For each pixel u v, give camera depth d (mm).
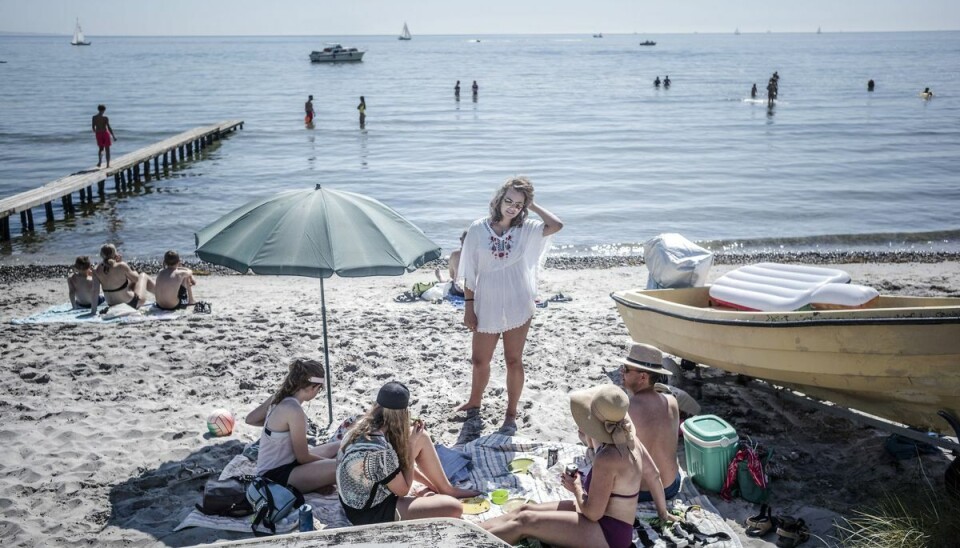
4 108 48312
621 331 9469
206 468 5918
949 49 186625
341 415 6941
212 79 81438
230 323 9719
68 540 4961
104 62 128500
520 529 4516
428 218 20094
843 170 26219
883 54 153375
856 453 6188
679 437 6516
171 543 4922
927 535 4691
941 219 19391
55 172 26688
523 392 7473
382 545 2547
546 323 9844
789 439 6465
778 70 96625
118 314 10070
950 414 5508
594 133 36844
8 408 7047
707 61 126438
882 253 16359
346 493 4641
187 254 16469
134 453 6191
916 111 46281
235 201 22141
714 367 7363
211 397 7406
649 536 4836
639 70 99625
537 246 6488
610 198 22234
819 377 6051
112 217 20062
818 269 6914
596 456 4426
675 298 7930
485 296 6492
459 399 7332
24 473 5828
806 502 5480
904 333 5352
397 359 8414
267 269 5410
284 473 5270
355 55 122000
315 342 8953
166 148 27109
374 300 11930
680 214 20250
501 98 57750
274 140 35281
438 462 5227
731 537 4871
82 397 7328
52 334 9234
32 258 16078
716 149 31516
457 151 31500
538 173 26234
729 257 16375
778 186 23656
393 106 51219
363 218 5832
